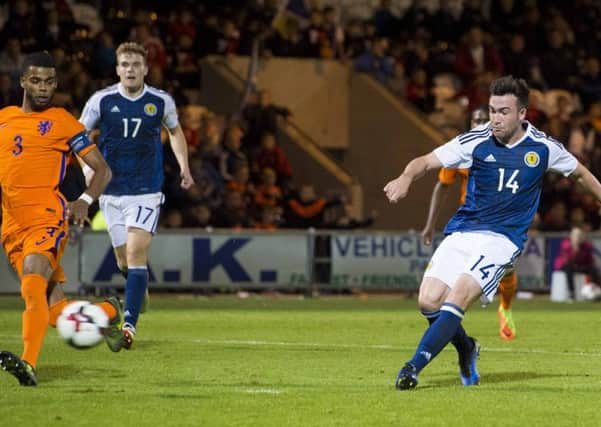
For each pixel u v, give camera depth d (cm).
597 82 7631
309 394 1975
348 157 7300
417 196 6862
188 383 2134
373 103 7162
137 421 1694
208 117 6231
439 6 7694
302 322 3762
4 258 5216
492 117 2092
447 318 2044
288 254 5538
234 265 5462
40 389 2019
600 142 7050
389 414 1764
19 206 2117
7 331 3278
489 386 2120
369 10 7875
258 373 2305
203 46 7000
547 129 6894
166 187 5781
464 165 2148
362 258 5638
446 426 1669
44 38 6266
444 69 7400
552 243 5853
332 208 6241
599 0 7994
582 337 3284
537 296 6069
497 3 7738
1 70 6162
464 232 2145
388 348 2855
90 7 7144
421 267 5728
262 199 6116
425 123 6962
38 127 2141
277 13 7375
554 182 6625
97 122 2905
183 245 5384
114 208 2919
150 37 6556
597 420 1733
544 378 2266
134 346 2833
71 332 2080
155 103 2891
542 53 7625
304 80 7206
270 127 6512
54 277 2261
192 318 3909
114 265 5275
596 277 5709
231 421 1697
